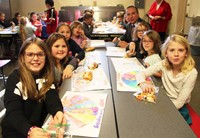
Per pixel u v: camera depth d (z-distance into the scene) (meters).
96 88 1.49
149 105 1.25
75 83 1.59
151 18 4.79
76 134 0.98
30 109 1.21
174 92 1.63
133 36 2.74
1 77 3.85
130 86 1.51
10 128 1.21
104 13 5.95
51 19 5.06
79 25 2.96
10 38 5.27
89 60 2.23
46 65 1.30
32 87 1.20
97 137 0.96
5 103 1.13
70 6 6.86
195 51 5.18
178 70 1.63
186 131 1.01
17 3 7.35
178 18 5.93
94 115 1.14
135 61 2.16
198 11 5.57
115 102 1.29
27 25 4.98
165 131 1.01
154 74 1.73
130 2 7.34
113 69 1.91
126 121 1.08
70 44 2.45
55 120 1.06
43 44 1.28
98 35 4.09
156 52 2.20
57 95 1.28
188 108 1.74
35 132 0.96
